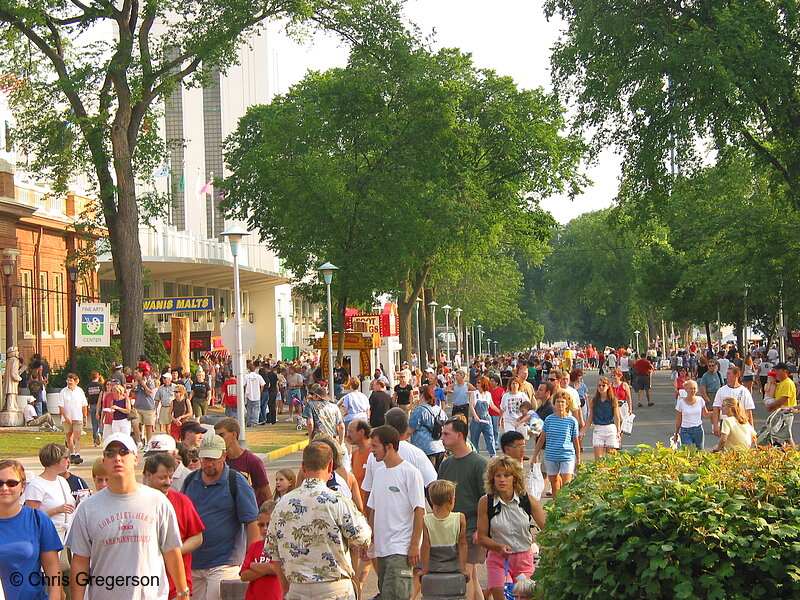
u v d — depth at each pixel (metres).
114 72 41.16
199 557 10.62
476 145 64.00
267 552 9.29
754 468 8.54
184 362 55.50
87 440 36.75
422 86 51.41
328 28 46.91
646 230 42.81
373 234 50.41
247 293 103.25
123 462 8.73
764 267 52.28
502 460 11.08
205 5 44.00
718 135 37.88
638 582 8.14
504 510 11.07
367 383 55.09
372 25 47.25
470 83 66.19
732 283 69.25
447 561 10.95
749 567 7.92
